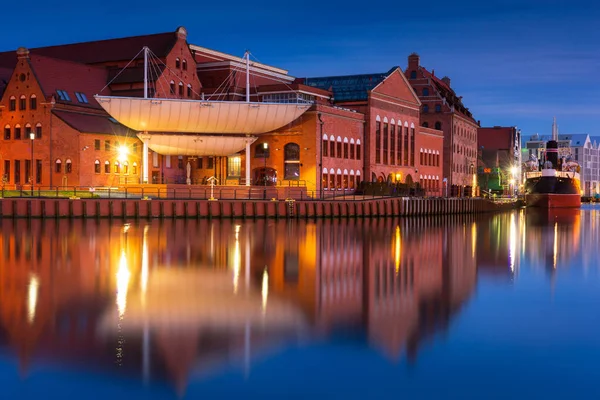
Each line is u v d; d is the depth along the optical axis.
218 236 45.81
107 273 29.52
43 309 22.11
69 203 57.09
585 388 15.53
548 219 85.31
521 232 61.09
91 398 14.64
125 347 17.88
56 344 18.06
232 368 16.48
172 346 17.98
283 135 74.62
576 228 68.06
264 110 69.12
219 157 77.12
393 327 20.48
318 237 47.00
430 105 117.06
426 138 103.75
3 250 36.97
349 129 81.06
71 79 72.69
